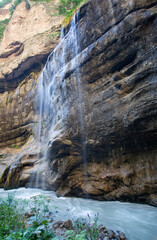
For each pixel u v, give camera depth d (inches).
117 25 229.1
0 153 624.7
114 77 236.1
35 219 111.7
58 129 311.9
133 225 149.9
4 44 795.4
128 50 219.8
